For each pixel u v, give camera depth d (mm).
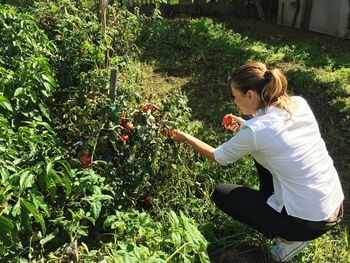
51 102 3725
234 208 3012
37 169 2512
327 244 3242
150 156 3141
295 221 2768
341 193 2889
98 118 3189
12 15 4152
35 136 2828
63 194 3033
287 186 2744
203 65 6102
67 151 3078
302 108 2781
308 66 6184
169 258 2496
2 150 2607
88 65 4168
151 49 6480
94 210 2732
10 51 3891
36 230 2920
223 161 2898
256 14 8445
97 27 4340
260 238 3168
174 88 5355
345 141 4512
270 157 2715
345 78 5734
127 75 5152
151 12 8211
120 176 3180
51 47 4188
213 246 3125
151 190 3346
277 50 6711
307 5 7590
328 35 7480
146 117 3094
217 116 4816
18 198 2354
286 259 3035
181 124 3266
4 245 2369
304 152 2695
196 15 8406
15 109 3215
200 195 3572
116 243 2867
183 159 3443
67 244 2768
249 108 2795
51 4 5004
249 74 2715
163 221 3174
